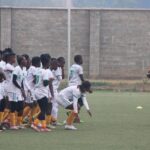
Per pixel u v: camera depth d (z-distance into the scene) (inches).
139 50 4815.5
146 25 4820.4
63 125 1752.0
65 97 1644.9
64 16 4781.0
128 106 2544.3
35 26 4778.5
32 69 1641.2
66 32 4788.4
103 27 4815.5
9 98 1615.4
